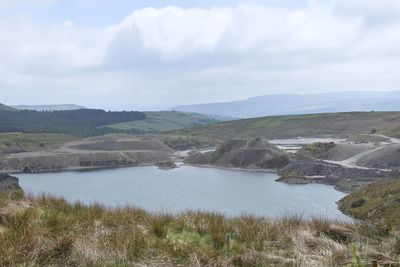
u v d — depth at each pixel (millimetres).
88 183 91812
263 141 130000
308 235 9586
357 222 10961
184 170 116375
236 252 8234
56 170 132125
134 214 10883
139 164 144750
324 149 123688
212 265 7520
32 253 7160
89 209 11352
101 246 7836
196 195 68062
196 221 10562
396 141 145750
